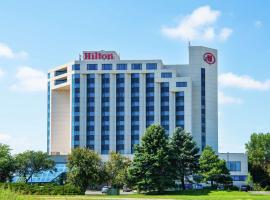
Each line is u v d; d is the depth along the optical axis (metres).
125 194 152.62
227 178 171.50
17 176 180.25
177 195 140.62
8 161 169.62
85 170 153.88
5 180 170.75
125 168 169.75
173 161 160.62
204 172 170.12
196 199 113.81
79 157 155.25
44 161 176.62
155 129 154.75
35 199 55.28
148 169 150.75
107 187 168.88
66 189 130.12
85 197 114.62
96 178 155.62
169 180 151.12
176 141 165.62
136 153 153.88
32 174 179.00
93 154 157.50
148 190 151.75
